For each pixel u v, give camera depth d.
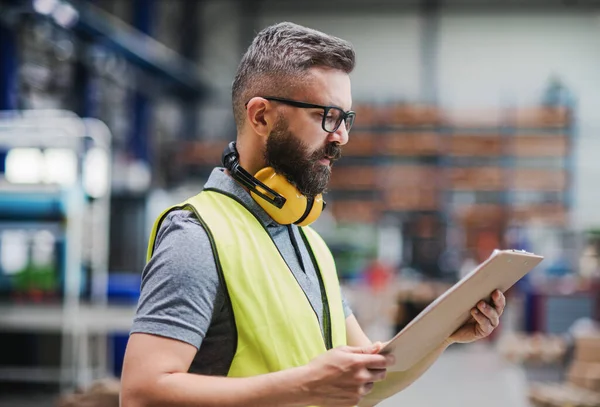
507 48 15.86
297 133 1.29
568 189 13.96
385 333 9.74
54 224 5.33
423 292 9.32
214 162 14.19
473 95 15.80
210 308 1.21
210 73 16.02
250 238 1.29
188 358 1.17
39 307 5.38
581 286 9.34
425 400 6.13
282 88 1.29
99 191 5.71
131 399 1.16
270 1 16.17
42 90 10.34
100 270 5.72
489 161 14.19
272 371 1.23
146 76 12.59
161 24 14.21
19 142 5.50
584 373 5.55
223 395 1.12
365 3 16.11
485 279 1.23
